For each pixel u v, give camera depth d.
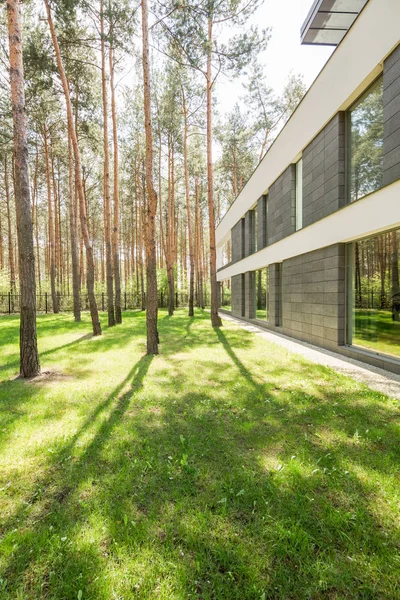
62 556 1.91
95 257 37.50
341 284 7.72
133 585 1.72
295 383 5.29
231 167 24.61
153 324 7.80
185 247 34.91
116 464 2.91
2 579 1.78
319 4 9.59
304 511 2.25
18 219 5.78
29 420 3.89
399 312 5.99
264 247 13.89
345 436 3.39
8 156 20.05
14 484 2.63
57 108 16.77
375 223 6.18
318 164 8.75
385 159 5.94
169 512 2.27
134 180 22.70
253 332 12.12
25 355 5.83
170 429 3.63
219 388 5.11
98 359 7.27
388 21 5.75
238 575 1.78
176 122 17.39
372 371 6.05
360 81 6.65
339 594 1.66
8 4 5.52
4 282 21.89
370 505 2.32
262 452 3.09
